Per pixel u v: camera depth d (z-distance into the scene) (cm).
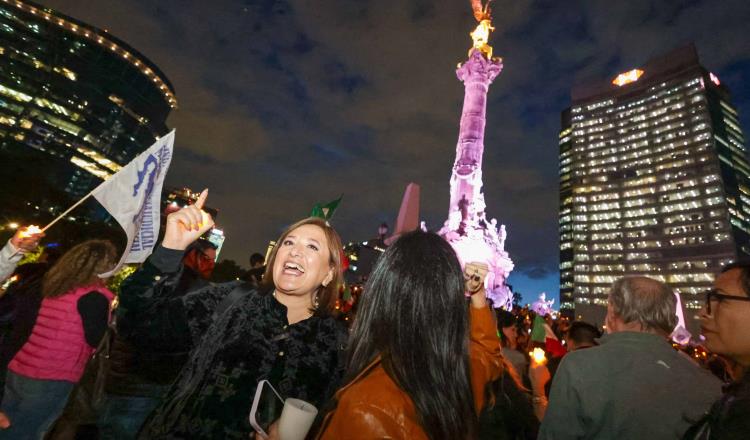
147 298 247
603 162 14062
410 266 187
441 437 161
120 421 372
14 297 459
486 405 378
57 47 10306
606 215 13462
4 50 9625
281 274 279
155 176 341
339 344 288
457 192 5003
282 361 261
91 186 10669
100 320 398
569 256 14850
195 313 271
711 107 12550
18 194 3400
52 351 373
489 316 311
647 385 263
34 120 9688
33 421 373
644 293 301
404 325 177
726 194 11469
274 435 178
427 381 167
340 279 304
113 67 11156
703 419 199
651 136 13275
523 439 418
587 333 472
